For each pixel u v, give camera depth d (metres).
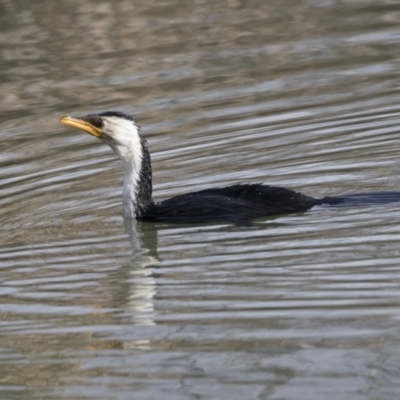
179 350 10.61
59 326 11.46
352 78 21.62
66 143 19.12
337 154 17.08
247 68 22.91
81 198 16.09
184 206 14.57
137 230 14.36
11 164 18.14
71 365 10.54
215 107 20.48
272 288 11.88
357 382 9.68
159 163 17.58
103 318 11.57
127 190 14.87
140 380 10.10
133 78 22.62
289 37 24.95
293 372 9.97
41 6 27.38
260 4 27.50
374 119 18.77
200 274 12.55
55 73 23.30
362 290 11.58
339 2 27.38
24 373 10.51
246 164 17.06
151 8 27.41
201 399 9.62
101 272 12.96
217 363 10.29
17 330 11.45
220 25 26.00
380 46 23.66
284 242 13.24
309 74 22.20
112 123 14.84
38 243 14.18
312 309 11.22
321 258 12.60
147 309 11.66
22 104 21.66
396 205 14.14
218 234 13.80
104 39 25.27
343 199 14.40
